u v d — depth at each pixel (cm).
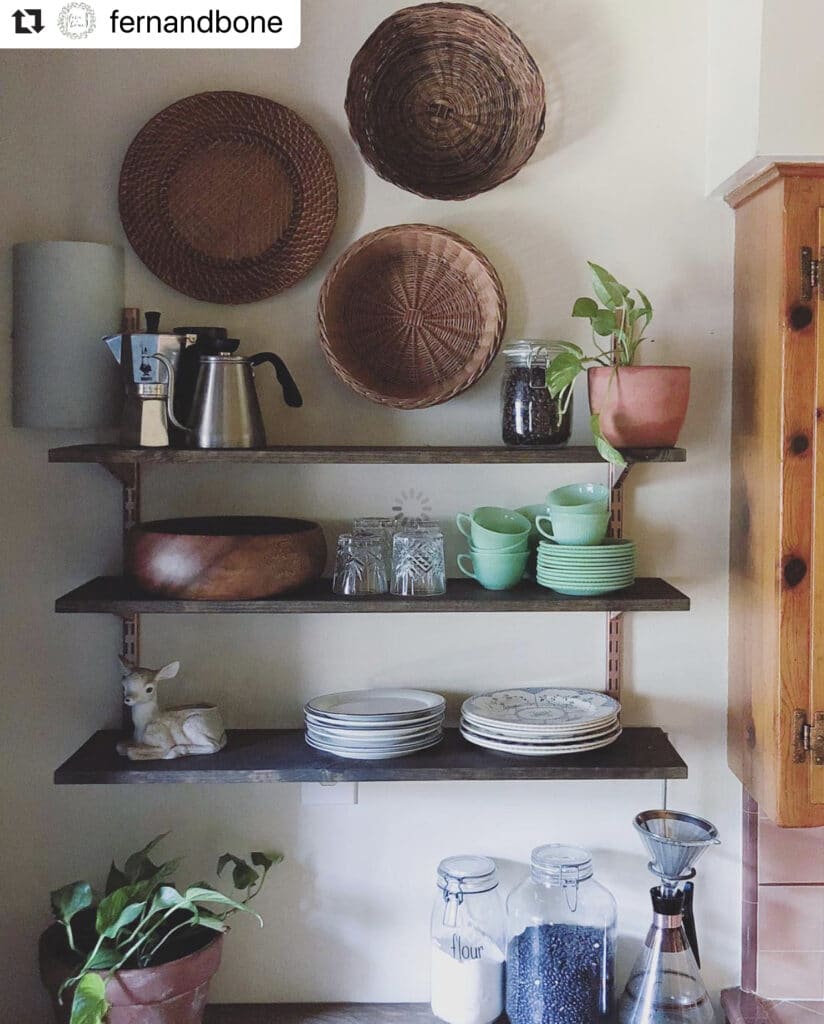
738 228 182
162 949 174
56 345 174
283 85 183
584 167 185
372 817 190
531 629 189
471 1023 180
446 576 189
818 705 161
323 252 183
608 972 180
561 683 189
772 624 164
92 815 188
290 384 171
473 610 166
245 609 164
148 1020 162
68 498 185
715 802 189
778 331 161
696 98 184
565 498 180
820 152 154
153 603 163
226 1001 190
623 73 184
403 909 191
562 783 190
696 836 178
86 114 183
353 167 184
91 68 182
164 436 169
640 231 185
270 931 191
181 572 164
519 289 186
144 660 188
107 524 186
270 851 190
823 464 160
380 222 185
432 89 182
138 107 183
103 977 159
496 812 190
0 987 188
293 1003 190
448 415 186
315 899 191
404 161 183
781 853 187
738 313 182
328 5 183
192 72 183
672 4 183
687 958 173
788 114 154
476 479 188
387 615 189
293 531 183
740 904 190
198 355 172
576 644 189
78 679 187
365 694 187
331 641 189
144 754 172
